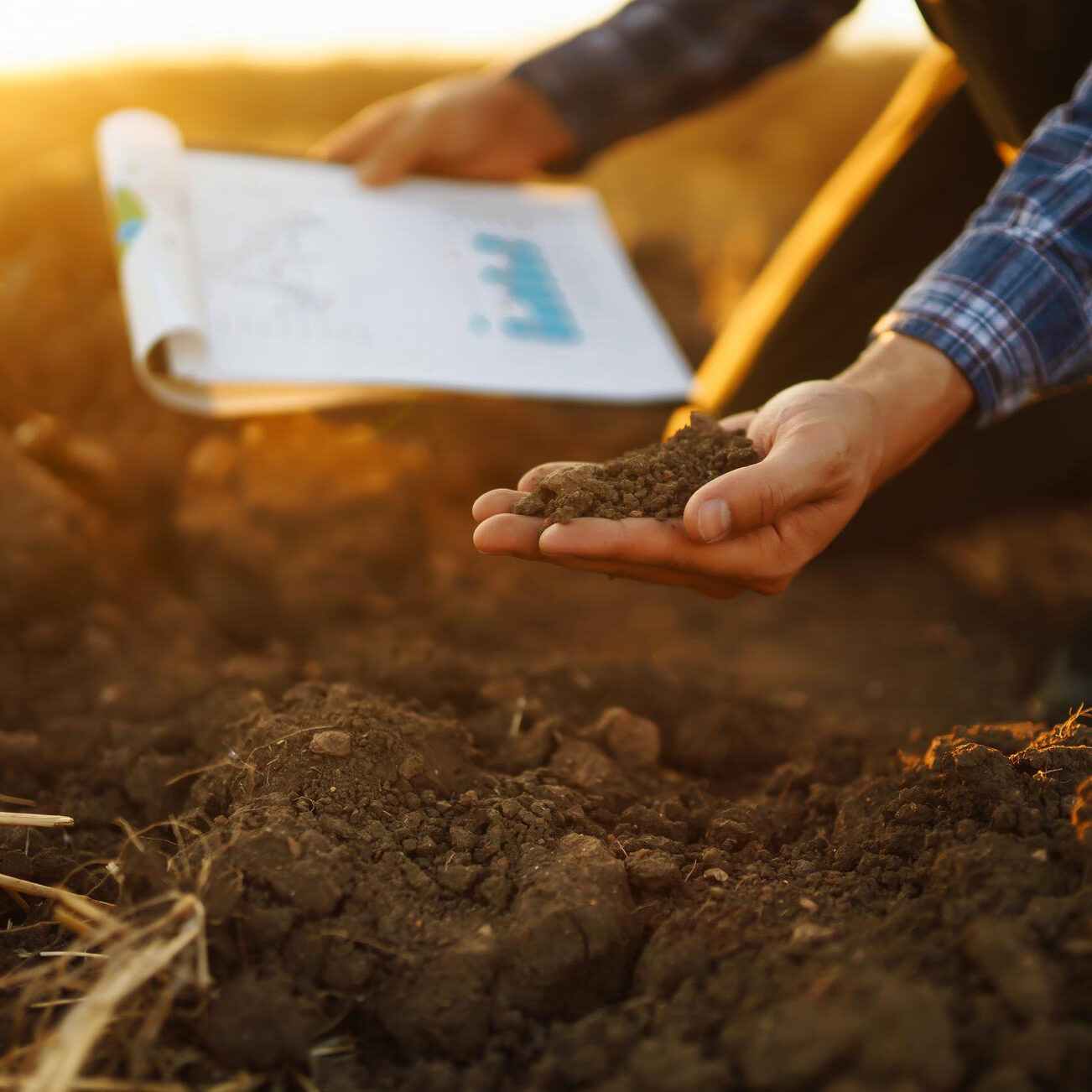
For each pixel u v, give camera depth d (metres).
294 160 2.09
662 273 3.55
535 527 0.98
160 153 1.88
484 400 2.59
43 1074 0.74
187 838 1.05
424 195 2.14
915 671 1.97
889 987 0.74
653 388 1.93
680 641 2.08
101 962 0.89
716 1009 0.81
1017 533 2.51
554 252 2.15
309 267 1.85
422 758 1.09
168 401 1.64
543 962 0.86
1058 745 1.04
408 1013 0.84
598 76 2.21
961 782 1.00
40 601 1.75
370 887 0.92
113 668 1.62
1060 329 1.11
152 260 1.66
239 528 1.94
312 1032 0.83
